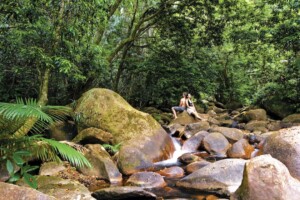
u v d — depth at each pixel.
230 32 14.61
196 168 5.78
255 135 8.33
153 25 14.14
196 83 13.76
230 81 19.75
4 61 7.26
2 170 4.27
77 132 7.48
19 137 3.99
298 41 11.14
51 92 9.33
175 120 11.02
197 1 12.67
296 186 3.60
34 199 2.70
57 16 6.59
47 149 4.41
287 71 12.60
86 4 6.21
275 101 13.12
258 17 13.23
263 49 15.29
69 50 6.80
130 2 12.98
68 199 3.97
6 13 5.65
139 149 6.73
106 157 5.81
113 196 4.41
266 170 3.59
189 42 14.01
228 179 4.73
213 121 11.59
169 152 7.43
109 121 7.21
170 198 4.50
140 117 7.49
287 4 11.53
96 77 10.34
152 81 13.79
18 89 7.82
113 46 13.78
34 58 6.68
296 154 4.71
